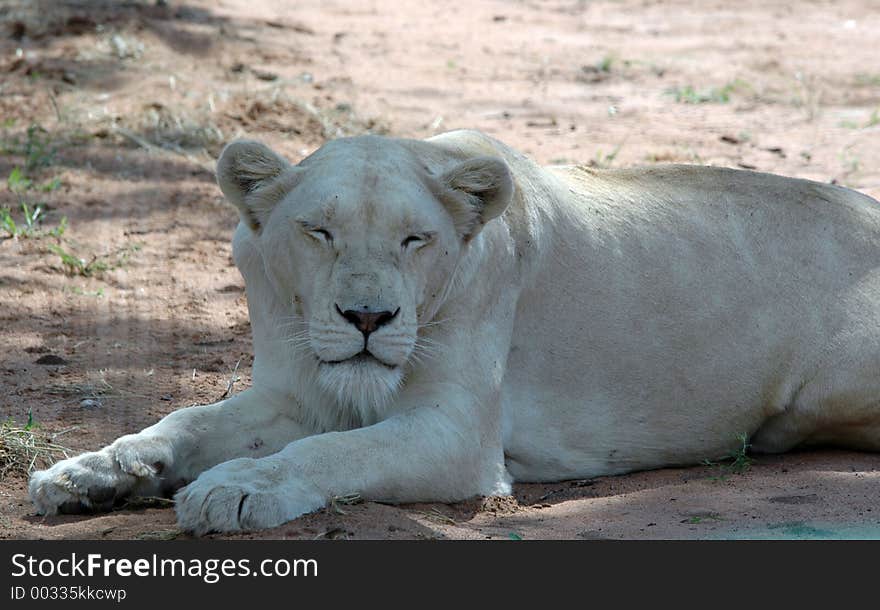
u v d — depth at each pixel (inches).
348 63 1060.5
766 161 815.7
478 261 375.6
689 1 1493.6
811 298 426.9
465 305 374.9
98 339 522.9
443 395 369.1
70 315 549.6
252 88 917.8
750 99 1016.2
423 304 359.6
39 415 434.3
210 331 543.5
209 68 967.0
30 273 591.5
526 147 845.2
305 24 1198.9
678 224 426.9
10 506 362.0
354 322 339.9
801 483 392.2
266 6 1266.0
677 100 1010.1
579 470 411.2
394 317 343.0
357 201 347.3
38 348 504.1
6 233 639.8
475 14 1362.0
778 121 938.1
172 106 847.1
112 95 871.1
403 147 375.2
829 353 423.2
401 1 1384.1
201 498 333.1
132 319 550.3
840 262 433.1
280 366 385.1
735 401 422.9
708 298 420.2
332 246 347.3
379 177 353.4
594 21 1362.0
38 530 342.3
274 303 379.9
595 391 409.4
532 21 1344.7
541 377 403.5
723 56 1186.0
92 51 949.2
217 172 366.3
